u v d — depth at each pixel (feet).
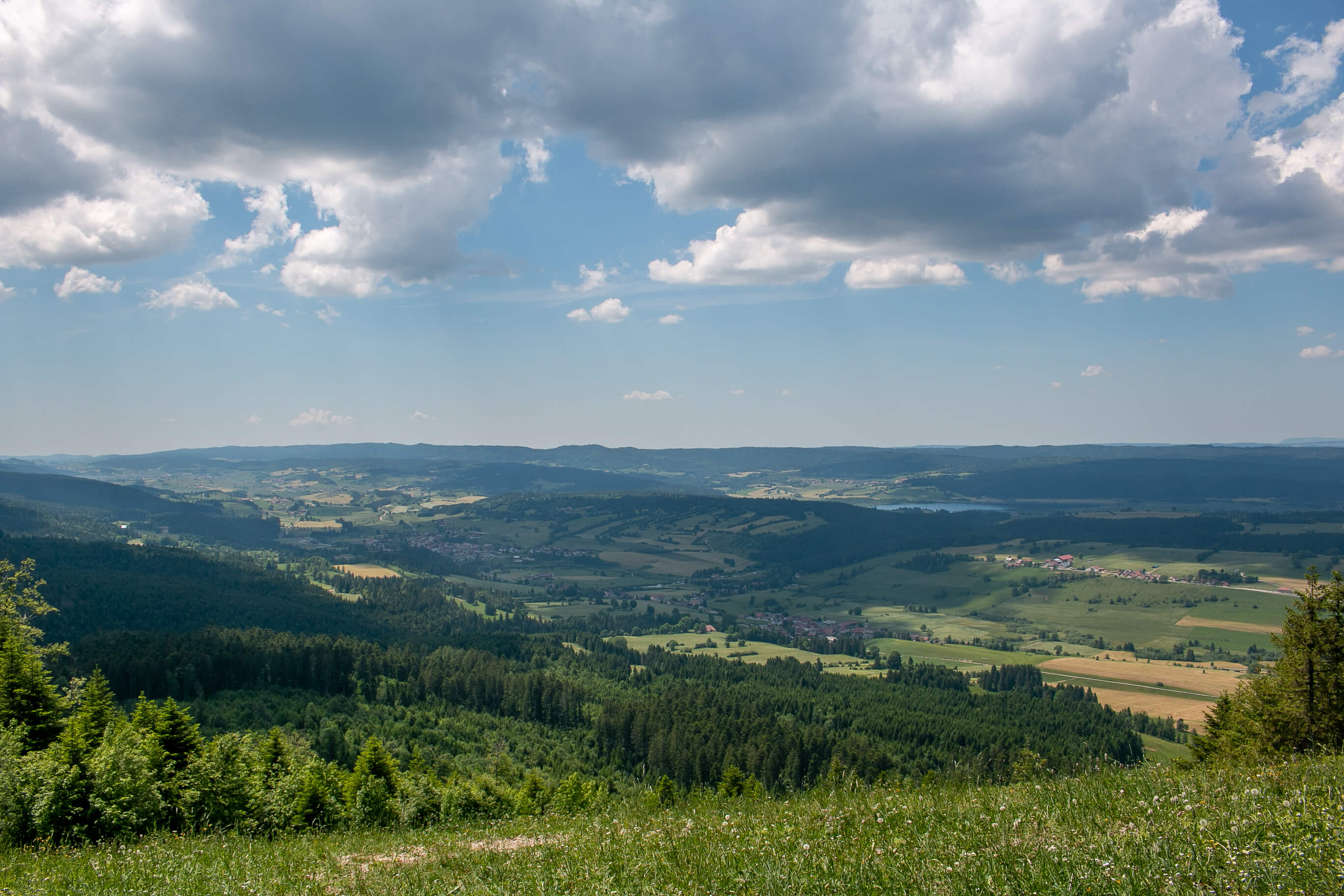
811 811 47.42
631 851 39.65
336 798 130.11
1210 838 29.48
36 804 77.97
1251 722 117.60
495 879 37.14
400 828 82.58
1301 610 108.47
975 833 35.01
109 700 149.28
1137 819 33.96
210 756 108.78
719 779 308.60
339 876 43.19
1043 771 55.83
